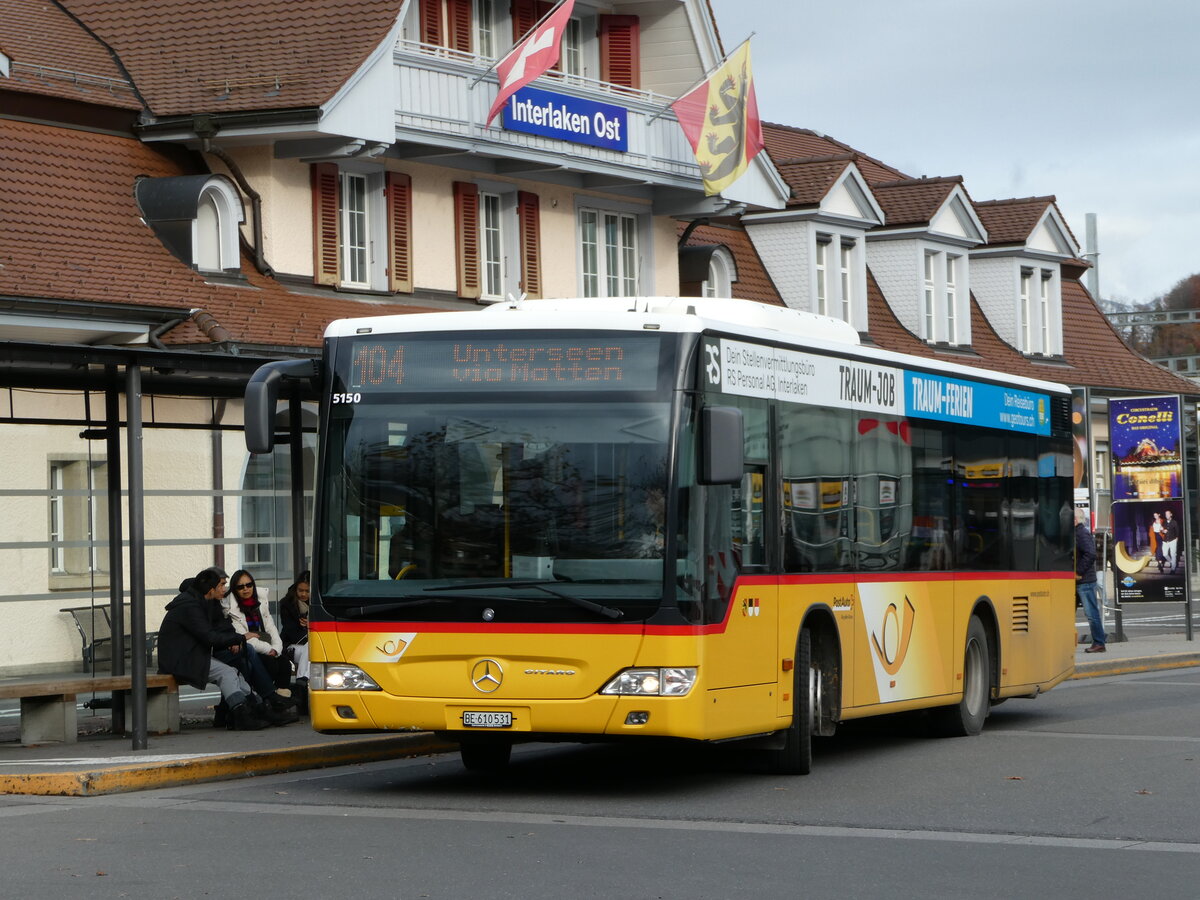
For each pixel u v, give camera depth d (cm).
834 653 1562
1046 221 5078
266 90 2814
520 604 1322
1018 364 4909
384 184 3061
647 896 966
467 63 3105
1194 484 5616
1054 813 1287
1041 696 2389
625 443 1330
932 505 1788
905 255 4594
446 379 1366
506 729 1323
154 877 1019
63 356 1524
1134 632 3662
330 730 1362
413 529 1354
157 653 1991
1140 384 5272
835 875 1033
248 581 1973
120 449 1888
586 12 3562
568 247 3438
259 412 1358
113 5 3044
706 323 1364
